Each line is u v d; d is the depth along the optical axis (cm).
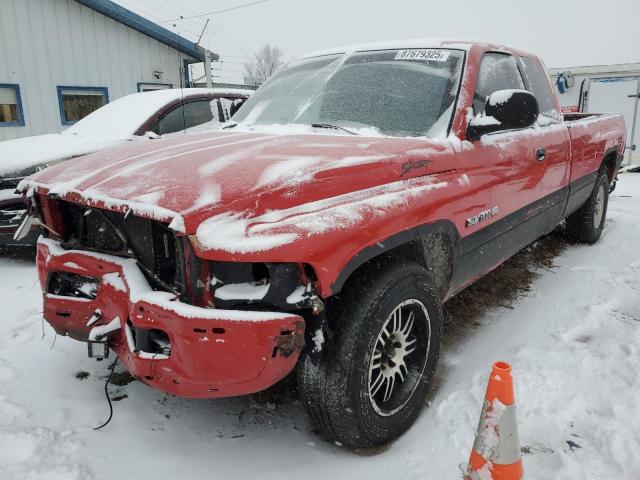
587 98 1224
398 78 302
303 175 196
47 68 1073
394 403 229
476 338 325
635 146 1186
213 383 178
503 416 172
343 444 221
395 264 222
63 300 222
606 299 367
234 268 184
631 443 209
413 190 228
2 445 214
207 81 1300
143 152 252
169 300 181
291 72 362
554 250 510
